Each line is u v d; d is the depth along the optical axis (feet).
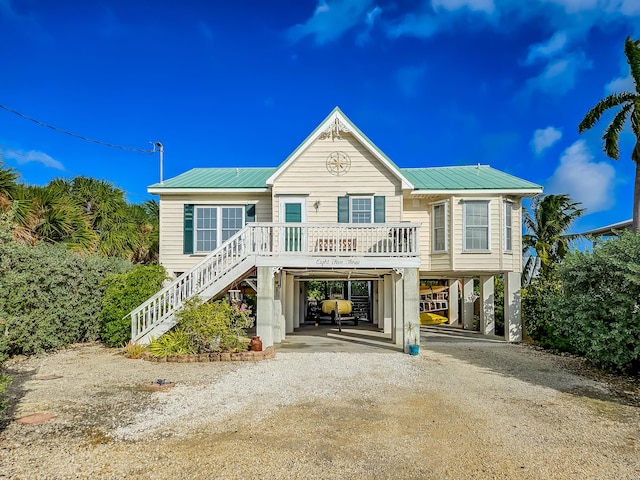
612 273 30.14
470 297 66.74
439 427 19.10
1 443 16.90
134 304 41.01
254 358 35.88
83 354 38.14
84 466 14.76
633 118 50.52
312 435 17.95
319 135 50.60
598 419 20.42
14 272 33.94
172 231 53.47
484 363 35.60
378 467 14.79
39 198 46.57
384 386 27.07
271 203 53.26
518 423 19.74
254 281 50.72
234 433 18.17
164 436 17.79
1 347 21.93
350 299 89.10
